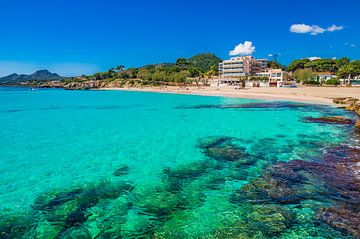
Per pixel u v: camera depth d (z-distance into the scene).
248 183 11.67
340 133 21.09
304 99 51.44
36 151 17.12
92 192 11.09
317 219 8.68
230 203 9.96
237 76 130.25
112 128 25.08
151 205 9.95
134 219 9.01
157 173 13.23
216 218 8.94
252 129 23.77
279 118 29.92
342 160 14.20
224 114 34.28
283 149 16.81
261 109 39.06
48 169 13.83
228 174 12.90
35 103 53.78
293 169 13.05
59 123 28.17
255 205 9.72
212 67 166.50
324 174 12.30
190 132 22.83
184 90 96.75
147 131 23.45
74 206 9.90
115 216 9.20
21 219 9.02
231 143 18.77
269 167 13.53
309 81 97.94
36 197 10.64
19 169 13.82
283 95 59.62
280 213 9.07
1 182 12.13
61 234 8.21
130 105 48.44
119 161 15.12
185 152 16.69
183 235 8.05
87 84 164.00
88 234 8.20
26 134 22.36
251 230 8.17
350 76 96.38
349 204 9.62
